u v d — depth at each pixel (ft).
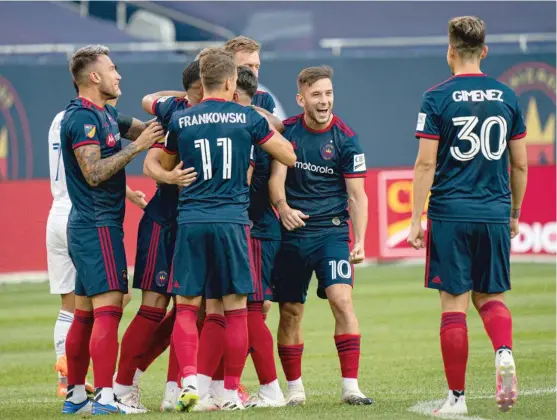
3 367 98.17
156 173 67.26
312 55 202.28
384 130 204.33
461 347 62.85
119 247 67.62
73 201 67.56
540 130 204.13
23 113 197.26
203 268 65.72
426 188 64.39
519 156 65.92
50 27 221.87
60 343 82.17
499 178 64.49
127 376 70.18
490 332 63.57
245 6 238.27
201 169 65.62
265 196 71.82
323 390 80.28
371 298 148.46
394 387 79.66
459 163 63.93
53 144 84.02
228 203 65.77
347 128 73.15
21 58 209.77
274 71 201.67
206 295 67.21
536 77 204.54
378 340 110.11
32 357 104.68
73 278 83.10
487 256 64.39
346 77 203.62
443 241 63.98
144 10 233.76
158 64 199.52
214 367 68.49
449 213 63.82
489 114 63.77
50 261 83.61
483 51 65.41
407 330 117.50
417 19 238.27
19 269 182.80
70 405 68.74
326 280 71.46
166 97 72.64
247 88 72.08
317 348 106.01
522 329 113.80
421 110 64.64
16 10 223.51
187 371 63.93
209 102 66.59
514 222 68.80
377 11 238.48
